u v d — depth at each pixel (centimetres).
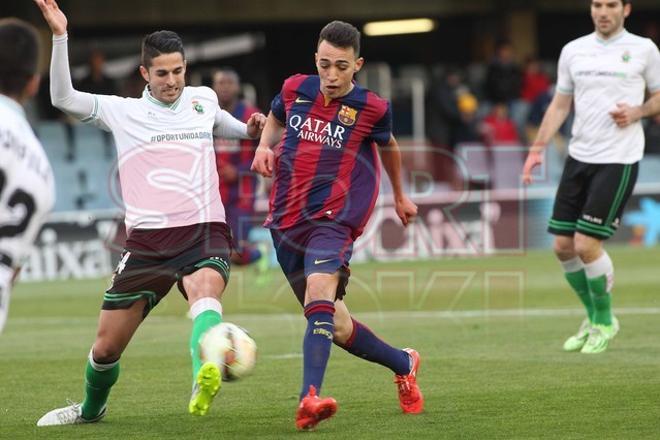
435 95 5747
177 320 3316
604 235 2506
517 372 2259
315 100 1831
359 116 1819
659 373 2206
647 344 2602
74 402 2052
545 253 4875
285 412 1917
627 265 4394
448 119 5709
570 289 3784
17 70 1319
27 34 1325
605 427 1736
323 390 2111
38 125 5241
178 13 6444
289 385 2184
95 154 5244
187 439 1719
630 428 1727
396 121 6266
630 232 5244
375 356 1836
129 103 1792
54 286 4322
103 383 1798
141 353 2648
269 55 7119
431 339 2777
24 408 2022
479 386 2114
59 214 4638
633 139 2516
